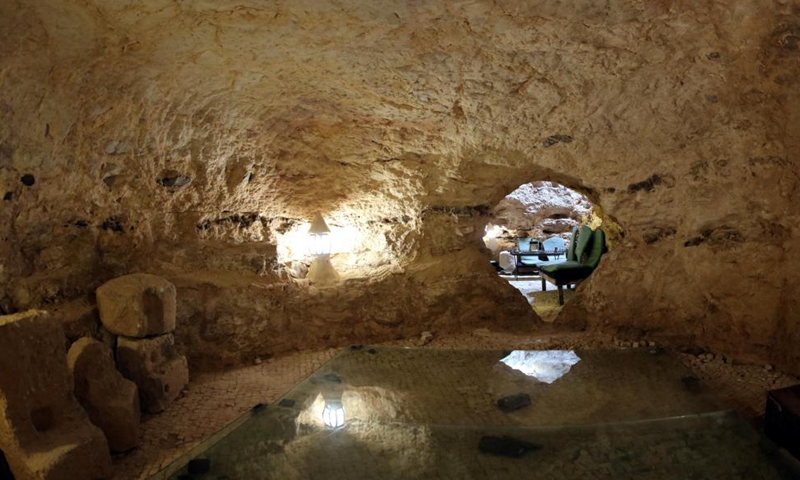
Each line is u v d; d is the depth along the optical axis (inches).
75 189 134.2
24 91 107.3
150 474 105.9
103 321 133.3
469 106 156.7
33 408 97.2
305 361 167.5
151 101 132.9
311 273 194.7
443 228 202.4
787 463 95.7
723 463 98.4
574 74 137.6
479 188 196.9
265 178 183.2
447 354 159.8
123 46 112.4
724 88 131.5
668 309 170.9
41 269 134.0
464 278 197.3
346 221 210.5
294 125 173.0
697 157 152.9
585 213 357.1
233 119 156.1
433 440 110.8
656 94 139.6
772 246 148.3
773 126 132.4
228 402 137.9
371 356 158.6
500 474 99.8
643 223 175.6
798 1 102.1
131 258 153.6
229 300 165.8
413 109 161.0
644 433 109.9
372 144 182.4
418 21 117.3
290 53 129.1
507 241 371.2
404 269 198.2
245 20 112.8
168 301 136.6
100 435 102.3
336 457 106.0
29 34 99.2
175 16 107.5
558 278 255.1
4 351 93.7
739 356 155.0
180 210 165.2
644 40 121.6
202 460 102.7
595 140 161.0
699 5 109.0
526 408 127.0
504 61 134.6
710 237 160.7
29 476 92.5
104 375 114.6
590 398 130.0
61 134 120.8
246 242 185.6
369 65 137.3
